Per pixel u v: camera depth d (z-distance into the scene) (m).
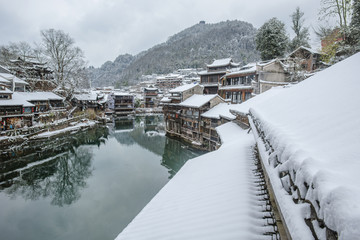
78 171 26.44
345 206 1.13
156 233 5.23
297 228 1.82
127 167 27.98
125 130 51.69
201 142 34.22
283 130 3.36
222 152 10.59
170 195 7.51
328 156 1.94
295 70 26.61
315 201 1.58
